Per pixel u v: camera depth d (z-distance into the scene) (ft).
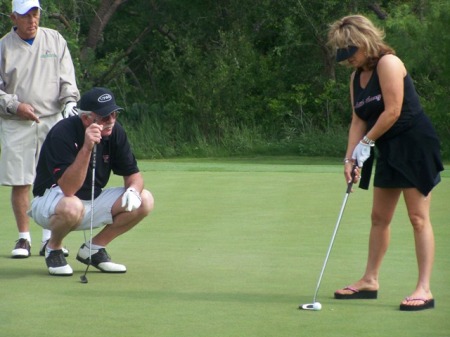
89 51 224.94
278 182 90.43
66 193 48.55
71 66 58.90
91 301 42.09
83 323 37.65
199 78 214.69
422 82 196.75
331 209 72.28
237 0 223.71
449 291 44.19
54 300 42.32
